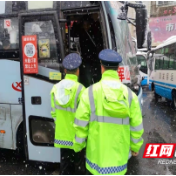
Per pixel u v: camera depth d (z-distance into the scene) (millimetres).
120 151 1933
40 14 2873
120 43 3277
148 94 8469
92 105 1922
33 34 2906
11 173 3211
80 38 3936
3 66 3043
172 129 4219
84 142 2010
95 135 1929
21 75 2961
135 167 3297
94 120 1930
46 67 2896
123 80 3258
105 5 3074
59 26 2854
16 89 3039
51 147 3020
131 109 1925
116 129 1902
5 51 3014
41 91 2924
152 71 7742
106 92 1859
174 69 5496
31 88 2949
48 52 2881
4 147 3246
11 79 3037
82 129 1944
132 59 3682
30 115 3002
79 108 1956
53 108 2604
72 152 3068
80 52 3953
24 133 3068
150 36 5902
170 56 5617
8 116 3135
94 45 3916
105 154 1902
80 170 3162
